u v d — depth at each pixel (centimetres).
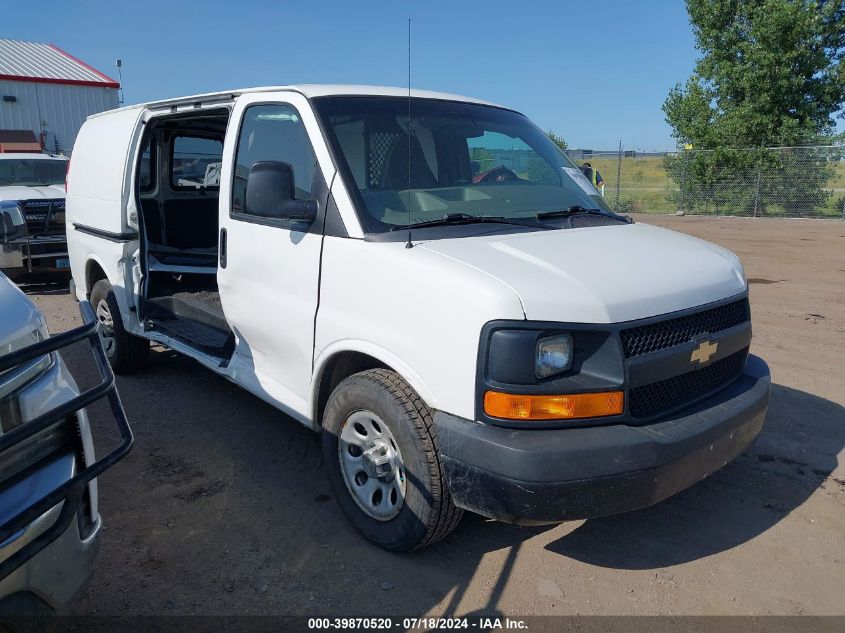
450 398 293
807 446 465
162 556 341
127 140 544
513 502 276
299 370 380
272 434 484
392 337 316
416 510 317
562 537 362
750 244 1441
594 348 288
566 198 420
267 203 354
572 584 324
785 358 652
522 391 276
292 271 373
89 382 591
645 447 281
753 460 446
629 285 303
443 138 404
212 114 483
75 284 660
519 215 381
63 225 944
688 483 302
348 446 354
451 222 351
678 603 312
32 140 2303
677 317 309
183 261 598
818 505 393
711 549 353
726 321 346
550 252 322
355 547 349
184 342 505
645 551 350
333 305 349
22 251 906
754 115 2109
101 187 580
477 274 292
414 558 341
